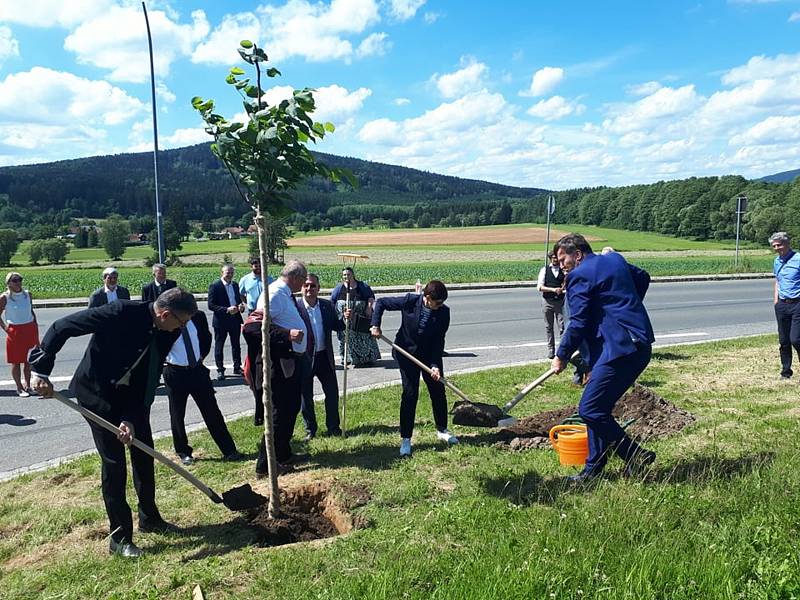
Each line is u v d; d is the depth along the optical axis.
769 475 4.68
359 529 4.41
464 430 6.87
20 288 9.19
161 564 4.03
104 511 4.89
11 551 4.34
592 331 5.14
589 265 5.09
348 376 10.33
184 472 4.48
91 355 4.38
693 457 5.47
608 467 5.35
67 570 3.97
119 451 4.31
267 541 4.61
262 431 7.05
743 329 15.07
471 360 11.55
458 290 26.83
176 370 5.96
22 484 5.62
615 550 3.58
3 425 7.77
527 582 3.21
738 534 3.77
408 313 6.14
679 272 35.88
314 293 6.88
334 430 6.95
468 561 3.57
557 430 6.22
